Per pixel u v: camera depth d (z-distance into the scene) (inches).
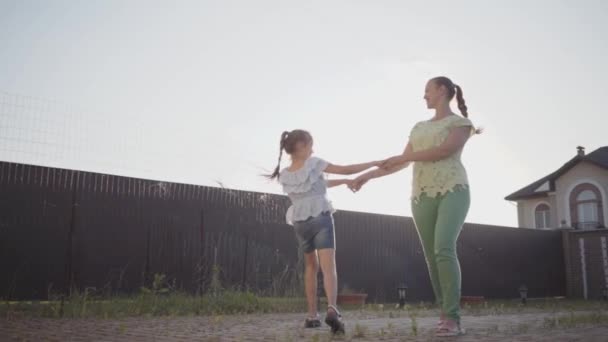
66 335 138.5
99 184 307.9
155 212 324.2
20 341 124.2
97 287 297.9
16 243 282.0
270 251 362.9
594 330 145.9
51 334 141.4
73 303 239.9
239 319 208.8
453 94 143.4
